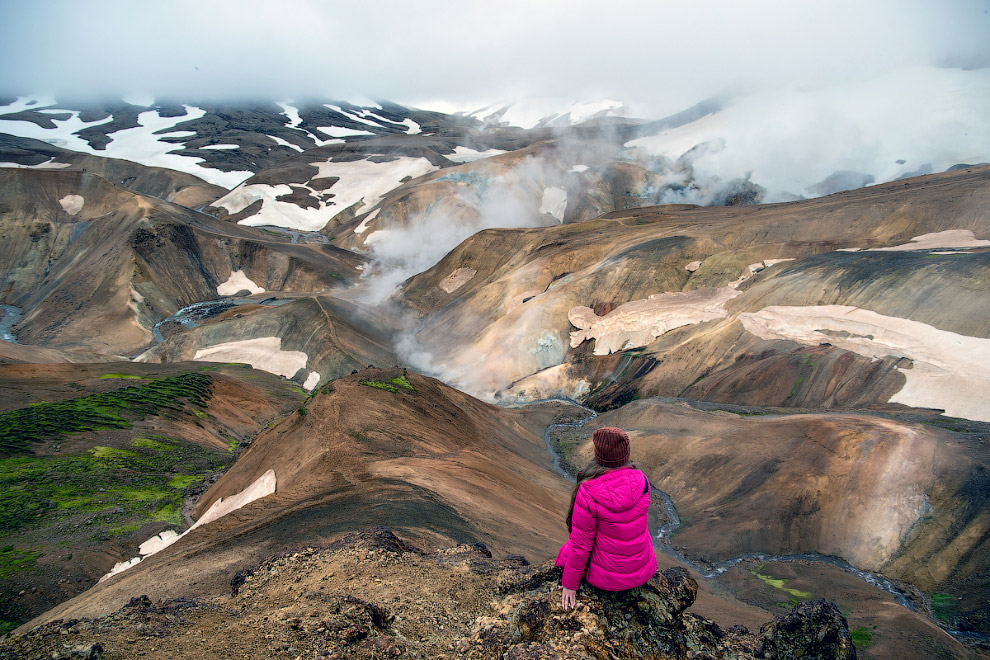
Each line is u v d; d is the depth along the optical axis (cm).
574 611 469
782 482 3622
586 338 7231
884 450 3488
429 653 567
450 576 809
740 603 2888
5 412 4253
